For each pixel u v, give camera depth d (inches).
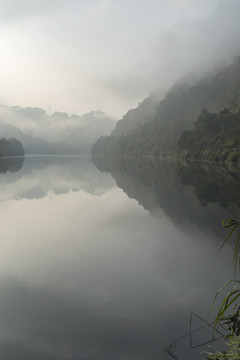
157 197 1155.3
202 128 4520.2
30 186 1573.6
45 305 347.3
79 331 294.5
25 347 269.4
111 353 259.3
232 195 1131.9
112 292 377.7
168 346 264.7
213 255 506.9
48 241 610.2
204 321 303.7
